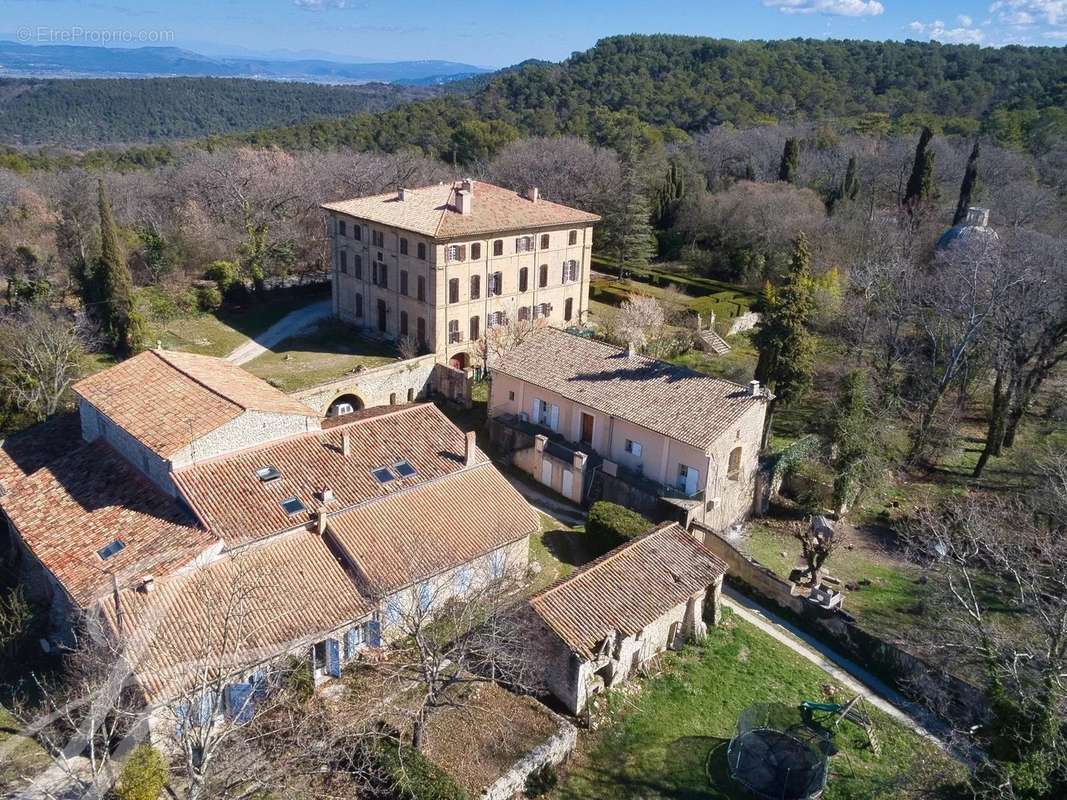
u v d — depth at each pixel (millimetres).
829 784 27391
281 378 58188
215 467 31641
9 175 92438
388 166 104312
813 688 32406
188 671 23953
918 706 31703
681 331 69688
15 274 68938
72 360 48000
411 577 30109
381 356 64062
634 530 38000
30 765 23578
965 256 56375
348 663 29578
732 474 43375
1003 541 38312
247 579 28266
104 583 26969
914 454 51188
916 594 38906
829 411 49750
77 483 32656
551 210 69125
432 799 23016
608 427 45188
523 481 47750
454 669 27672
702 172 111188
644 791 26516
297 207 91562
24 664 28094
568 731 27438
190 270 79125
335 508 31797
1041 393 60156
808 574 39781
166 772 22375
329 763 24672
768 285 50469
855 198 92062
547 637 29453
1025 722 25953
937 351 56094
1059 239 65438
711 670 32844
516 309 67188
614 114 133625
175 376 35625
